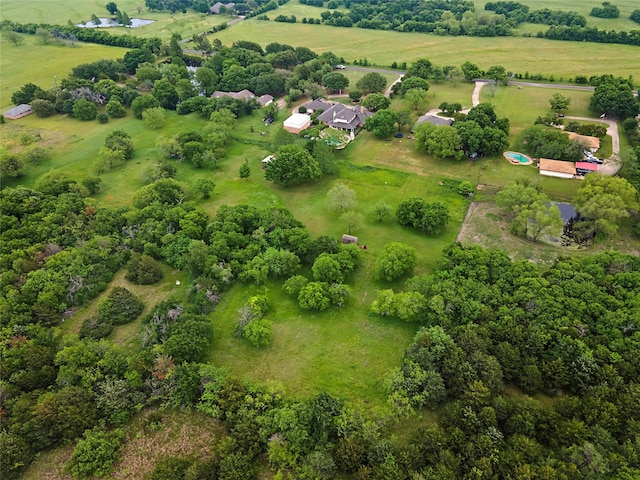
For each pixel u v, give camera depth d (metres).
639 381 59.50
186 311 74.88
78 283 81.06
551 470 48.94
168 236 90.94
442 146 118.69
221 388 63.38
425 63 175.38
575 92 160.62
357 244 93.50
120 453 58.62
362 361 69.81
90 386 63.69
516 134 134.00
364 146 133.38
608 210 88.75
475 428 55.75
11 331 70.81
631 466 50.03
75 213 99.19
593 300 70.19
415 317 73.75
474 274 77.69
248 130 145.75
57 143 137.38
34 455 57.91
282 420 57.41
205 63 191.38
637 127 128.88
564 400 58.25
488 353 65.00
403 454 53.28
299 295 78.50
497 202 99.12
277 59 185.12
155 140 139.50
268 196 110.81
